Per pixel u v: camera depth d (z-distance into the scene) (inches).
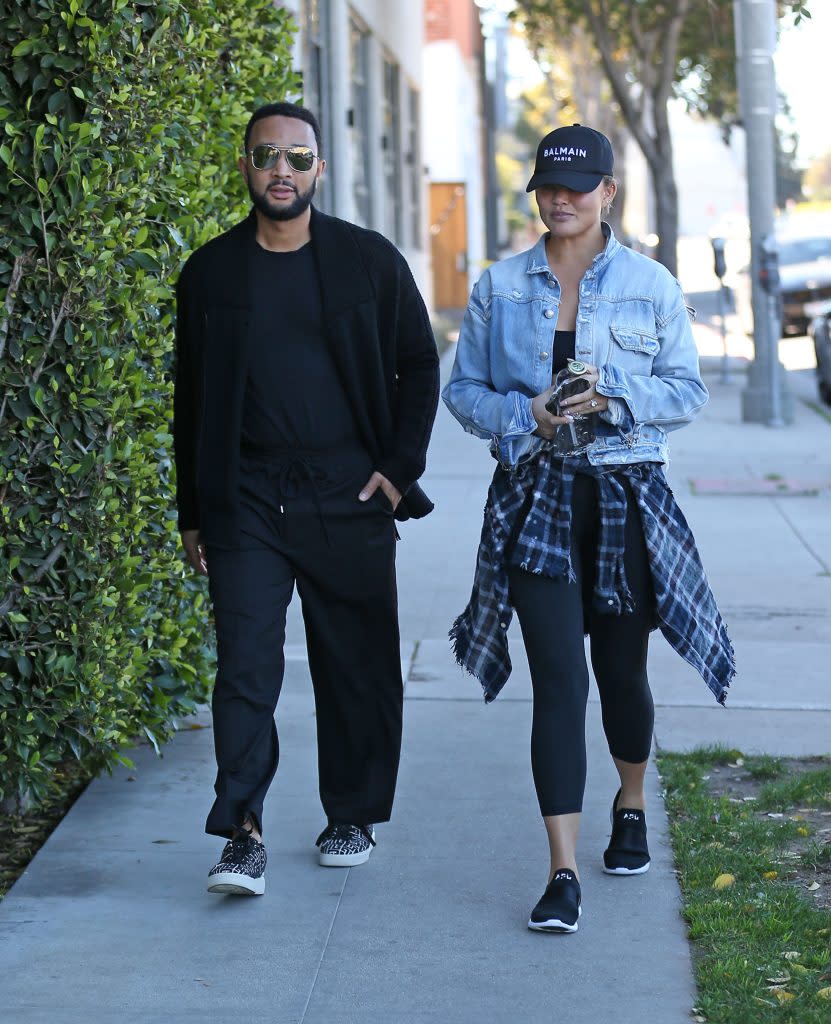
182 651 246.8
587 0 1004.6
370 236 191.3
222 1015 163.2
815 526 452.4
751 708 276.2
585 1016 162.1
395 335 191.8
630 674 190.4
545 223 185.5
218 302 187.8
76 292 191.5
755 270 693.3
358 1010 163.9
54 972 173.5
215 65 252.1
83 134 187.5
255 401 189.5
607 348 183.8
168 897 194.7
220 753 189.5
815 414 751.1
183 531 199.6
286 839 214.2
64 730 204.4
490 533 185.8
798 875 199.5
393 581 198.2
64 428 194.7
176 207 227.8
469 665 189.5
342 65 703.1
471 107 1674.5
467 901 192.7
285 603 192.9
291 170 184.1
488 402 185.0
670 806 224.7
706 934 180.1
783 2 805.2
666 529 183.9
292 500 189.5
